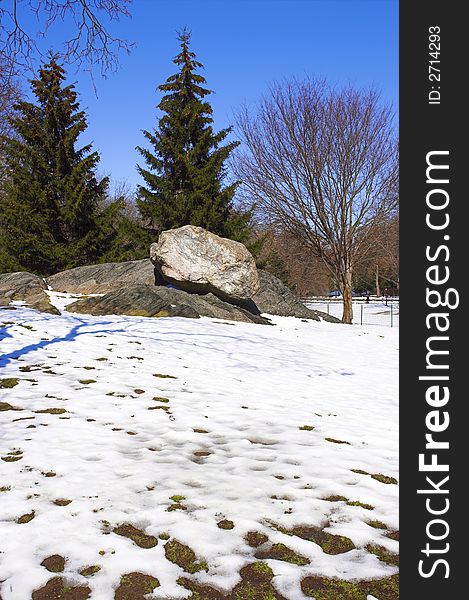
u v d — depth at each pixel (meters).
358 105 19.33
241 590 2.60
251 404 6.05
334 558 2.91
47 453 4.17
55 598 2.49
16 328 9.02
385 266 42.62
